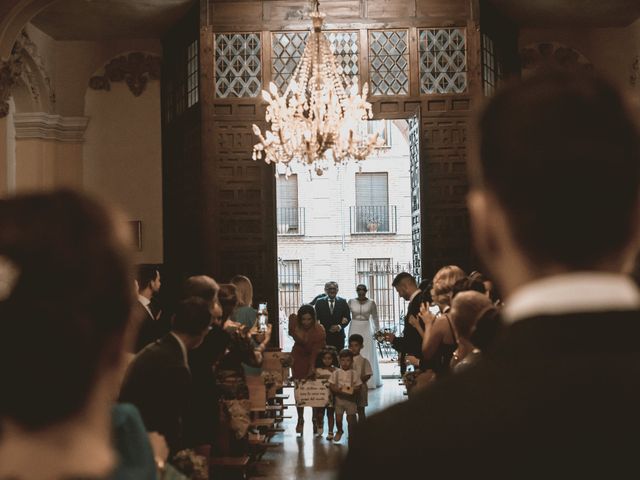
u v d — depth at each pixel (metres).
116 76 16.03
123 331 1.43
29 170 15.55
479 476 1.13
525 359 1.18
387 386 17.14
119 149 16.02
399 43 14.54
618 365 1.14
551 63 15.93
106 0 14.13
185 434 6.49
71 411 1.35
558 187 1.17
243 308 11.25
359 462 1.17
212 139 14.41
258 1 14.50
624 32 15.82
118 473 2.32
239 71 14.52
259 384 9.97
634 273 3.88
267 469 9.93
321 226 30.89
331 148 11.23
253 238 14.43
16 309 1.34
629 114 1.20
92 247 1.39
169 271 15.41
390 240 30.86
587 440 1.11
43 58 15.48
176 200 15.34
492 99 1.25
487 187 1.24
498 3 14.80
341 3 14.50
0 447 1.35
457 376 1.21
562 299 1.19
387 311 30.77
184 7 14.70
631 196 1.18
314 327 13.05
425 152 14.43
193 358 6.90
